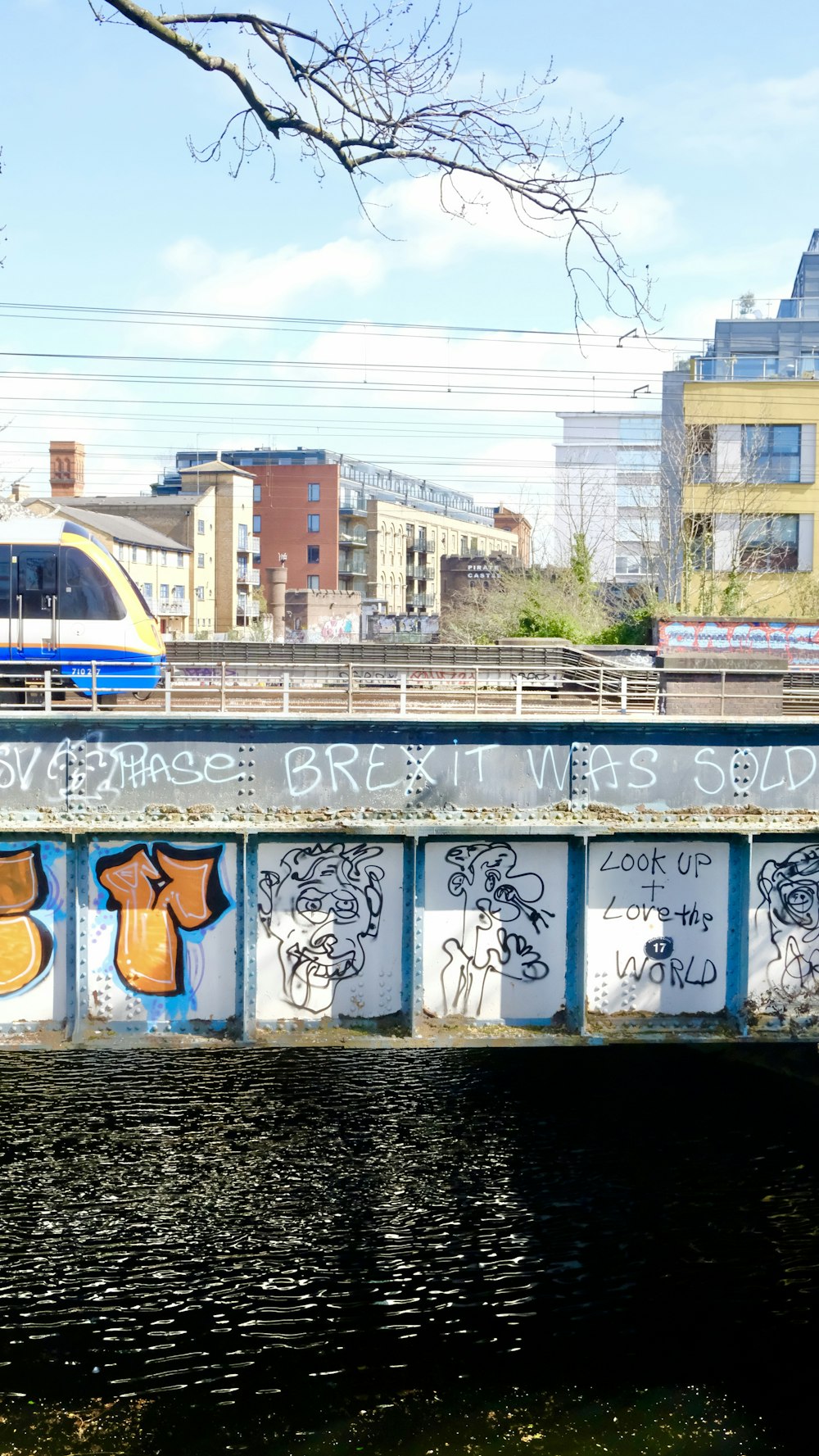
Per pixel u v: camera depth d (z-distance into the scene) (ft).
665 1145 63.46
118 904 42.68
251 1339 48.03
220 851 42.88
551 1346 47.39
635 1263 52.70
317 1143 64.80
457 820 43.65
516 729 43.75
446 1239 54.54
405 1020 43.93
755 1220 56.24
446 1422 42.88
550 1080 73.92
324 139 32.19
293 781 43.01
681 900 45.32
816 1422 42.63
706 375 163.02
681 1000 45.50
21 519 76.18
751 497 148.56
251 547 340.59
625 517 217.15
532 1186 59.88
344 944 43.73
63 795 42.22
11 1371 46.03
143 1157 62.85
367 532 374.22
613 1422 42.57
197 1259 53.52
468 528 445.37
